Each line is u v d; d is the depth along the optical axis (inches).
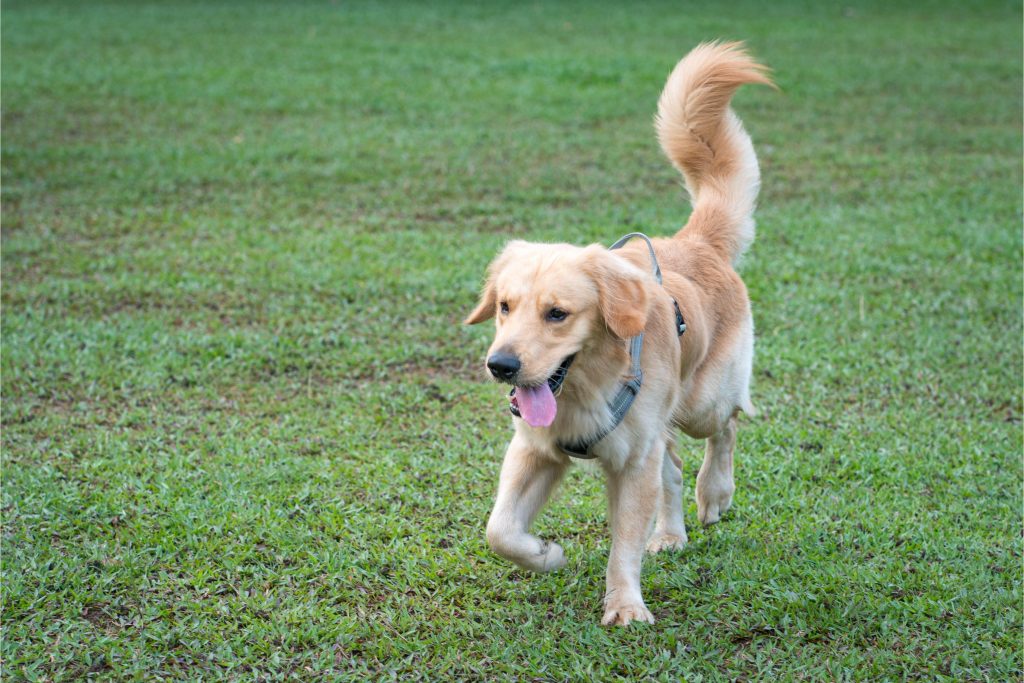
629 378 150.3
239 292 292.7
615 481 159.8
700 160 202.8
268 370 245.0
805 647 147.1
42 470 191.0
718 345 179.2
